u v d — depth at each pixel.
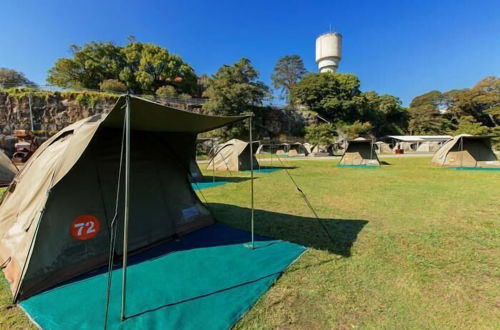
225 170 13.97
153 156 3.91
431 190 7.52
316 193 7.37
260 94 38.72
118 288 2.55
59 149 3.00
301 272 2.85
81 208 2.93
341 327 2.01
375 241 3.75
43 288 2.50
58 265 2.66
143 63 36.56
